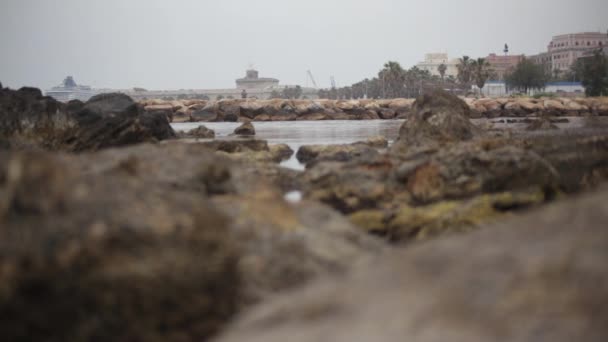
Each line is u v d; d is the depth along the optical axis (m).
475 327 2.68
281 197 6.66
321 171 10.30
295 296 3.30
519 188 9.42
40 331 3.40
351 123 77.00
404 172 9.68
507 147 9.99
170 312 3.68
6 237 3.49
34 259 3.43
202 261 3.83
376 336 2.71
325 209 6.22
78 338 3.45
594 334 2.52
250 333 3.07
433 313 2.78
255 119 95.38
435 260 3.19
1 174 3.75
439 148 10.75
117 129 20.19
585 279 2.73
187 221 3.89
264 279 4.64
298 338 2.85
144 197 4.01
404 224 8.95
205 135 33.00
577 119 56.59
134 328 3.58
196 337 3.76
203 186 6.49
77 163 6.32
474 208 8.97
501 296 2.79
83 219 3.67
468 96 149.25
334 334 2.79
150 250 3.71
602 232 2.96
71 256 3.50
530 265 2.89
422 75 185.00
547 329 2.60
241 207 5.53
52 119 19.20
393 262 3.35
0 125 18.59
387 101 106.19
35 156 3.89
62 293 3.45
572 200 3.43
